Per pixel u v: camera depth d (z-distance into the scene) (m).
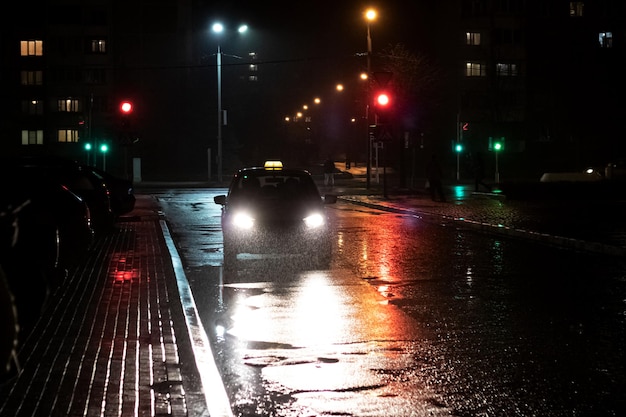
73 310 10.54
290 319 10.39
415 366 7.95
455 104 86.56
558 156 79.12
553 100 79.94
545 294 12.09
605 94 73.75
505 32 85.81
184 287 12.55
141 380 7.09
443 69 88.12
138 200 38.31
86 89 87.44
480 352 8.51
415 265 15.43
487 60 86.50
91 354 8.06
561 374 7.59
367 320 10.29
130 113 32.88
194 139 82.31
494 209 30.33
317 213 15.23
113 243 19.14
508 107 84.44
